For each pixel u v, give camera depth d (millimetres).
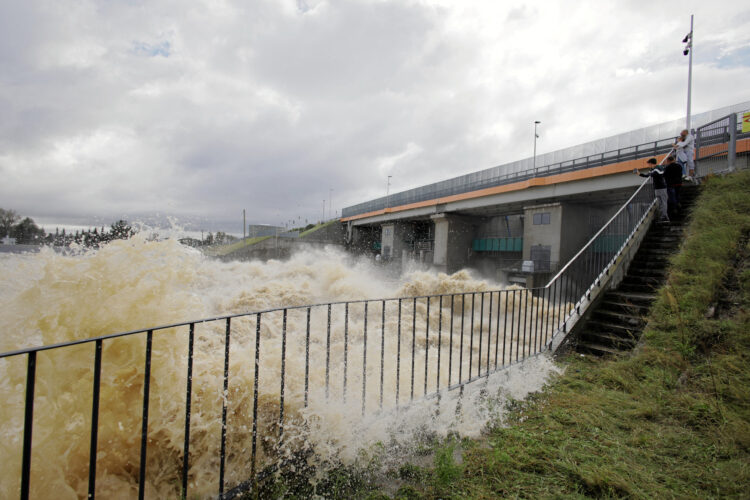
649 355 4352
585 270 6262
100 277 2314
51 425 1866
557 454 2695
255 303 8727
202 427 2264
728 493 2236
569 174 23750
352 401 3051
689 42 19609
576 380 4184
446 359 4805
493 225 39438
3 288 2104
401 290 10602
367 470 2514
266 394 2670
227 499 2043
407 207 43125
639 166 19922
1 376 1896
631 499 2217
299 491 2266
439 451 2592
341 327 6094
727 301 4730
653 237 7688
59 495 1829
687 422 3080
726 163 10445
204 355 2766
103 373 2064
